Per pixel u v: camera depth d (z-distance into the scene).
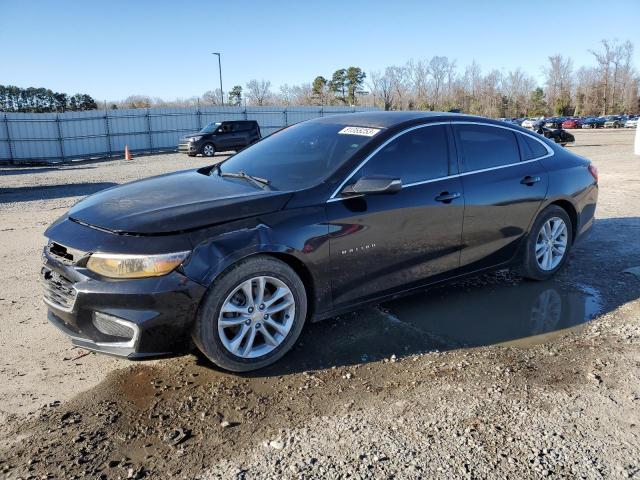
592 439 2.61
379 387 3.10
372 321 4.02
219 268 2.99
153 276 2.88
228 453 2.52
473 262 4.30
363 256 3.60
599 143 28.80
